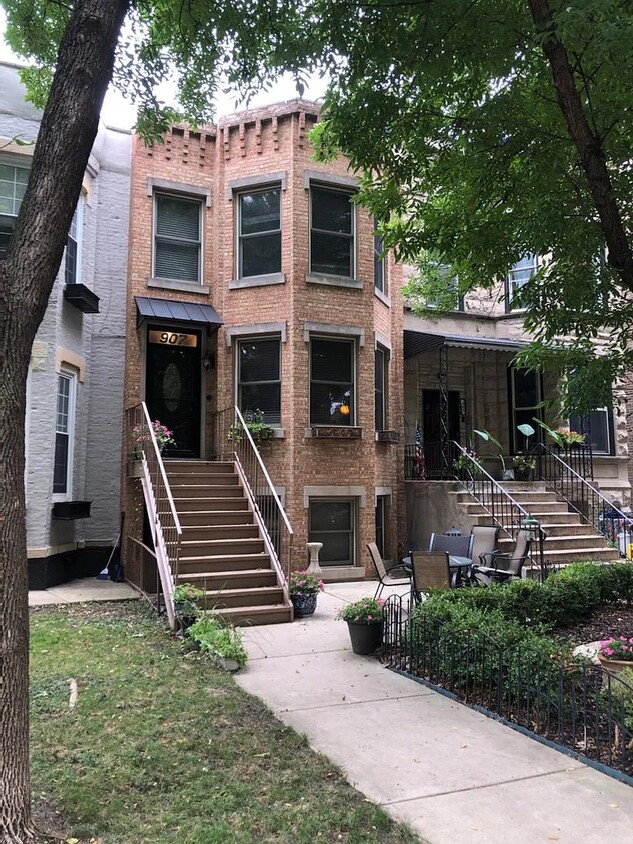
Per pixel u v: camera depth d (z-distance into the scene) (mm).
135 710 4820
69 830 3195
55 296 10820
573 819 3391
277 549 11078
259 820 3332
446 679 5602
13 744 2855
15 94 11000
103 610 8711
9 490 2924
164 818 3322
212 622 6738
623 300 7758
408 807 3506
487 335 15375
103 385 12477
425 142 6414
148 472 9523
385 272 13719
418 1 5301
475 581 8875
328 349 12055
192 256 12594
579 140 5027
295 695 5336
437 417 15195
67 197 3213
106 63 3428
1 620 2871
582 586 7879
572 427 14688
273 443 11469
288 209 11828
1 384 2932
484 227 6531
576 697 4770
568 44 4547
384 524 12953
